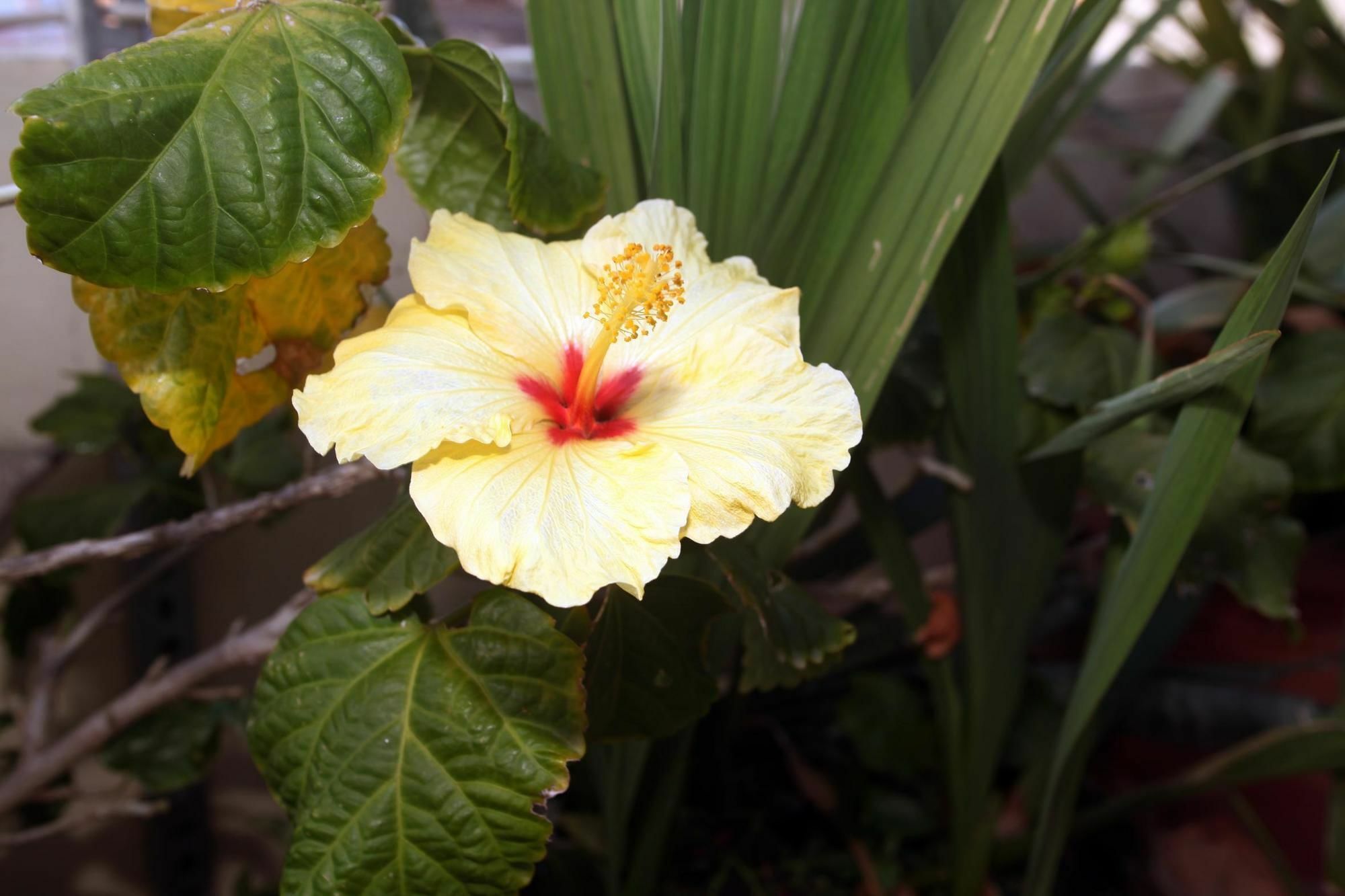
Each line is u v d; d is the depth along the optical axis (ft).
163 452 1.84
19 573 1.35
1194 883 2.43
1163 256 2.18
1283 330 2.09
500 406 1.04
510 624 1.12
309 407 1.00
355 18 1.04
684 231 1.20
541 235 1.32
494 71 1.15
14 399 1.92
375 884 1.08
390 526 1.16
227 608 2.19
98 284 0.95
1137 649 1.89
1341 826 2.01
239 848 2.40
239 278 0.98
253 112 0.99
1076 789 1.76
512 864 1.09
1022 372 1.77
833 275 1.31
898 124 1.26
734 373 1.11
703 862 2.08
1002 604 1.69
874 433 1.69
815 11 1.23
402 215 1.70
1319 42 2.58
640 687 1.24
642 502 0.98
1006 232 1.38
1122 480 1.62
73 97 0.92
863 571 2.31
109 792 1.95
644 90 1.28
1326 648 3.01
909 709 2.12
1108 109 2.78
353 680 1.12
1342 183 2.67
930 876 2.08
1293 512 2.81
